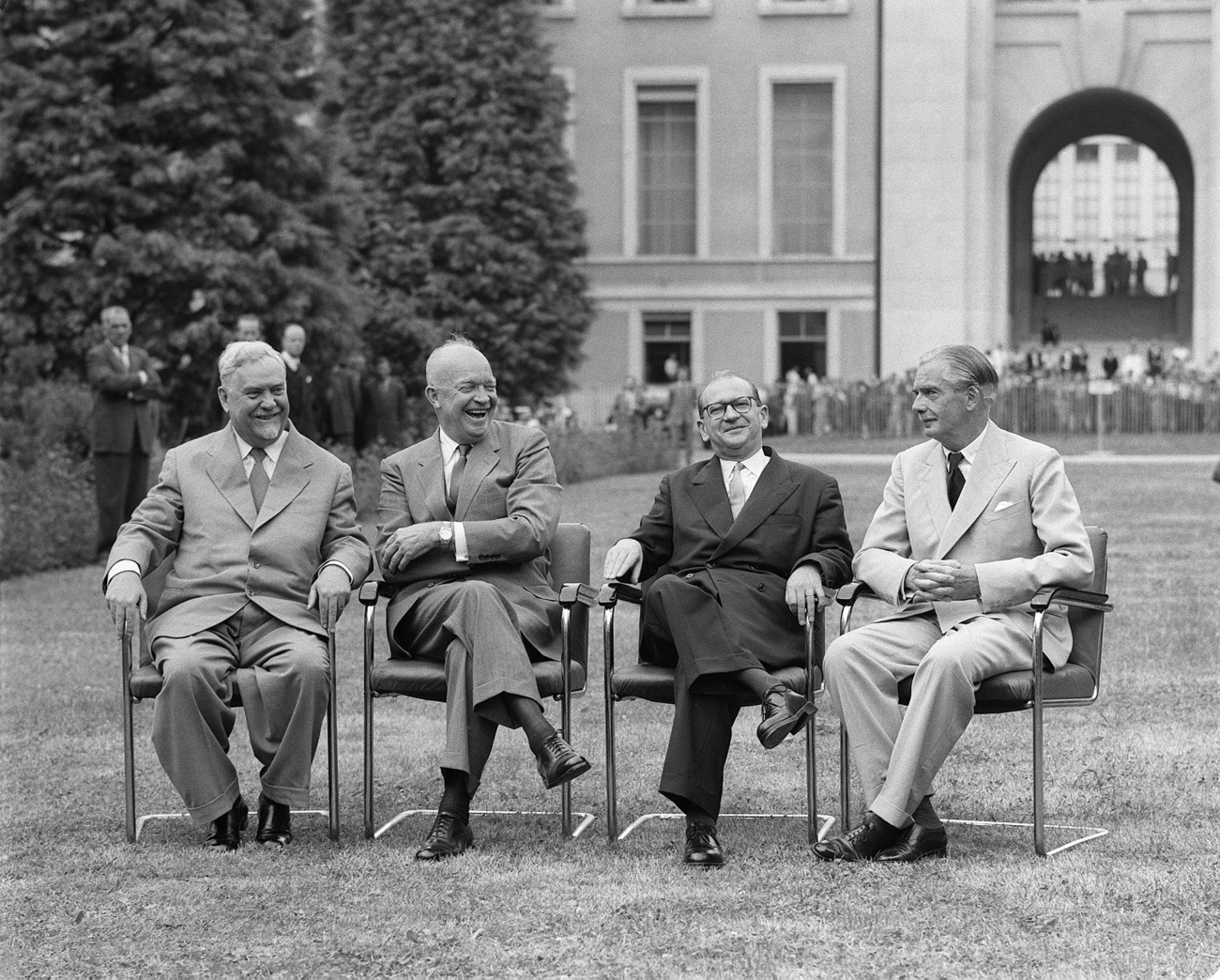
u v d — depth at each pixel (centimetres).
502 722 535
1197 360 3981
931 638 543
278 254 2183
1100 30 3953
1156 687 780
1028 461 550
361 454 1958
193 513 578
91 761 675
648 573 586
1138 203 6006
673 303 3947
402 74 3123
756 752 682
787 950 434
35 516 1381
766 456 585
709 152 3912
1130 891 479
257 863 525
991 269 3972
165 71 2139
